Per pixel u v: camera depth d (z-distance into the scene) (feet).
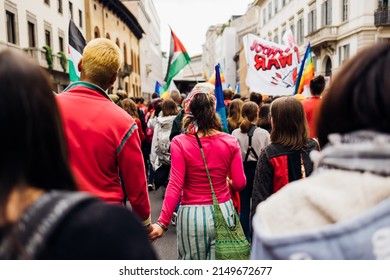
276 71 26.11
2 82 3.02
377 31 79.71
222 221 8.86
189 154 8.89
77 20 104.58
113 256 2.88
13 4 68.74
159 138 18.79
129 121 7.48
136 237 3.06
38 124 3.10
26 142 3.03
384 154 2.86
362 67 3.20
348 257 2.80
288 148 9.18
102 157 7.19
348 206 2.92
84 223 2.86
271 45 25.98
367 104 3.06
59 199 2.92
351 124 3.18
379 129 3.02
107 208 3.03
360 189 2.93
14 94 3.01
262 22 156.56
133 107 23.45
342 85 3.25
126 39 164.55
